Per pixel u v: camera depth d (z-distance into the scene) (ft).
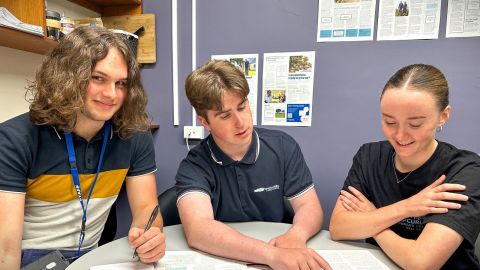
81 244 3.52
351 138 5.46
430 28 4.89
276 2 5.55
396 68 5.12
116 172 3.65
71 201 3.47
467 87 4.84
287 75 5.63
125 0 5.91
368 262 2.60
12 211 2.94
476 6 4.67
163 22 6.10
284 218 4.14
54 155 3.26
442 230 2.43
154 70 6.25
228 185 3.78
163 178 6.44
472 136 4.90
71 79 2.95
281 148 3.97
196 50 6.03
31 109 3.13
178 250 2.88
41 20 4.17
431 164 2.94
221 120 3.34
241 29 5.77
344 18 5.25
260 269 2.51
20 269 2.84
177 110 6.21
